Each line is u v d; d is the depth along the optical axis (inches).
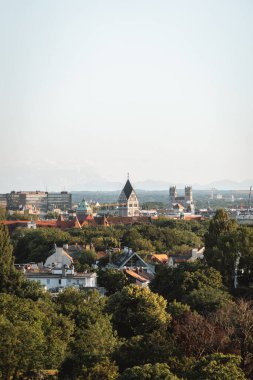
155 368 5851.4
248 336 7012.8
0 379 6466.5
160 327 7623.0
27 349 6550.2
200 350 6845.5
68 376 6496.1
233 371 5718.5
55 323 7426.2
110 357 6579.7
